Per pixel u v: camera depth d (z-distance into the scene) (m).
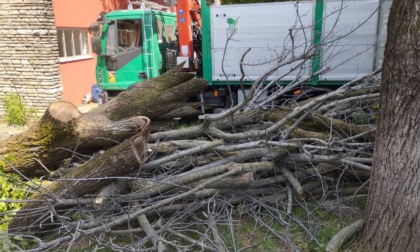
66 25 9.15
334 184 3.61
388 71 2.38
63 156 3.71
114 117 3.97
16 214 2.92
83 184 2.97
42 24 7.78
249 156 3.36
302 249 2.87
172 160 3.34
